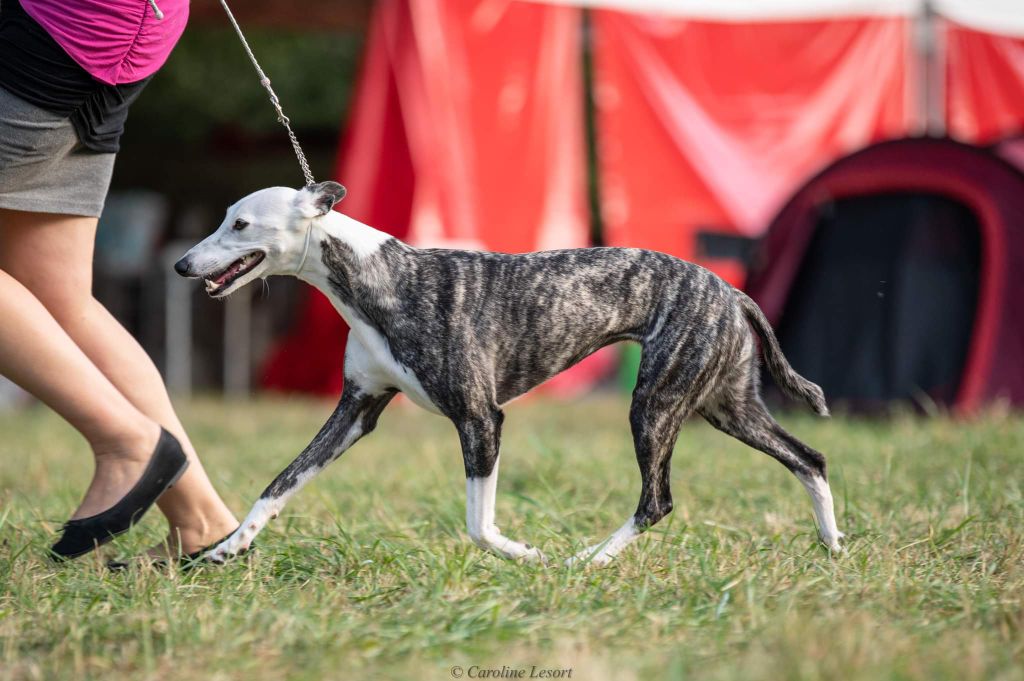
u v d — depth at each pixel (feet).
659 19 62.85
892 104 64.90
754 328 21.11
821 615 16.17
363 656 14.80
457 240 56.54
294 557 19.71
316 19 62.85
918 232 44.73
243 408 53.72
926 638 15.15
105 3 18.08
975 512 23.84
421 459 34.71
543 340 19.47
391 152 56.34
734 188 62.95
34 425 48.52
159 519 24.27
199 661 14.69
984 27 65.26
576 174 61.46
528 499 23.68
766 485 27.63
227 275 19.77
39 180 19.22
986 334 42.83
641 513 20.04
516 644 15.23
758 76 64.08
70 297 20.30
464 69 57.47
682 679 13.44
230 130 85.35
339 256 19.48
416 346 19.15
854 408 44.34
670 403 19.79
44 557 20.10
